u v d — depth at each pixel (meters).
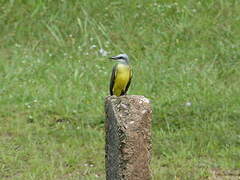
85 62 16.58
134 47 17.48
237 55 16.84
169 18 18.75
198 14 18.92
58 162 10.91
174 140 11.93
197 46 17.52
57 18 18.69
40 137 12.08
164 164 10.80
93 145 11.77
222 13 18.97
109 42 17.69
